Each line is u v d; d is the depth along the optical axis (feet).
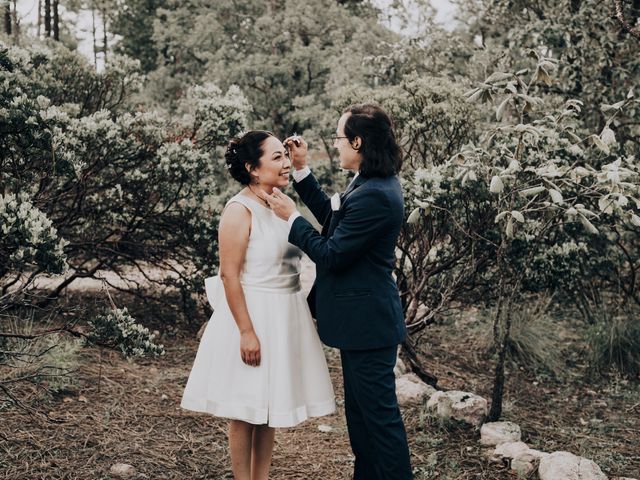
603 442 12.95
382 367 8.87
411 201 14.30
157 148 16.24
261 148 8.78
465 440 12.34
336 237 8.52
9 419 11.28
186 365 15.67
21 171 13.47
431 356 17.99
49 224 10.05
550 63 11.34
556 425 13.92
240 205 8.71
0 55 12.48
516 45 22.58
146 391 13.62
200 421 12.45
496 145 13.96
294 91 48.78
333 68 37.91
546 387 16.55
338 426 12.91
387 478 8.83
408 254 15.61
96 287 20.93
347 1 58.70
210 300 9.20
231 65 47.88
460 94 16.78
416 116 16.97
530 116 20.52
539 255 15.38
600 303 20.89
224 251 8.56
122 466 10.21
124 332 11.71
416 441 12.23
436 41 25.80
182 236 18.03
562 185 13.70
